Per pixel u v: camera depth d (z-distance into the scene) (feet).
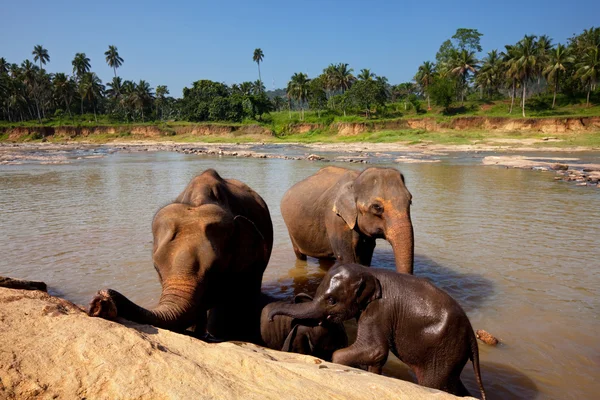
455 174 87.71
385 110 296.92
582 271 30.19
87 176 95.86
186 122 333.83
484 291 27.09
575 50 292.40
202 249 16.30
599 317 23.43
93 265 32.53
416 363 16.80
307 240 31.68
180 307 15.10
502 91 347.97
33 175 99.19
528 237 38.93
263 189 68.74
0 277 17.24
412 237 22.90
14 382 9.88
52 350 11.08
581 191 63.98
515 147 169.68
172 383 10.39
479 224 44.04
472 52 295.48
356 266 18.38
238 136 292.40
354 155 150.71
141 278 29.84
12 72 369.30
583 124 207.51
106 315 13.16
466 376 18.38
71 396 9.83
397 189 24.18
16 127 324.60
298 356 15.33
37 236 41.01
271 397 10.43
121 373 10.48
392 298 17.25
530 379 18.15
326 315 17.81
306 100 337.11
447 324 16.05
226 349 12.66
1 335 11.44
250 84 406.00
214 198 19.08
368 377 13.10
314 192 31.37
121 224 45.78
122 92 390.63
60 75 362.74
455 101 294.25
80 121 357.82
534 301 25.53
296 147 214.07
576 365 19.11
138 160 146.00
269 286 29.32
